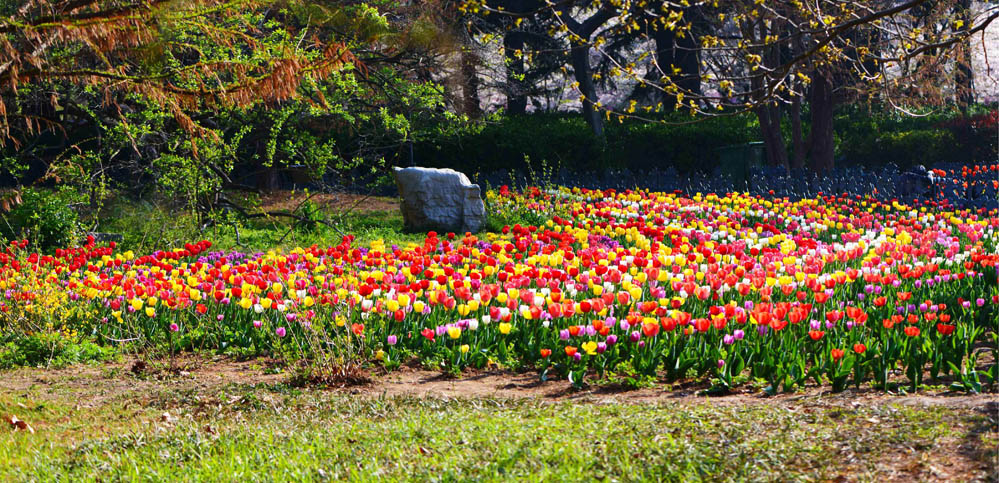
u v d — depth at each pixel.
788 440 4.86
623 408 6.16
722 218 17.34
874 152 30.16
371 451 5.38
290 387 7.97
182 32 11.23
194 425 6.44
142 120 18.31
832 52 11.70
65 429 6.65
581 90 32.09
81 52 8.35
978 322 8.74
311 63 8.21
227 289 10.88
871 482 4.11
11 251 13.66
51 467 5.48
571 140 29.30
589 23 31.81
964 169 21.47
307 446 5.60
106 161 20.33
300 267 11.87
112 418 6.97
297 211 20.58
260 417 6.70
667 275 9.44
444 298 8.89
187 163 18.06
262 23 16.16
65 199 17.64
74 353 9.55
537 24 31.59
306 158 20.92
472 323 8.37
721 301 9.23
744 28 18.86
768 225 15.78
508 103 39.59
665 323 7.43
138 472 5.25
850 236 12.62
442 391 7.52
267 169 21.45
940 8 16.89
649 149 29.92
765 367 7.11
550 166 29.16
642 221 16.73
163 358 9.42
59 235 17.06
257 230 20.33
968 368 6.61
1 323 10.37
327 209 22.33
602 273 9.59
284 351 8.97
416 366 8.61
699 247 11.18
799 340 7.69
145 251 16.08
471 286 10.49
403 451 5.32
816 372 6.89
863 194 21.58
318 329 8.52
